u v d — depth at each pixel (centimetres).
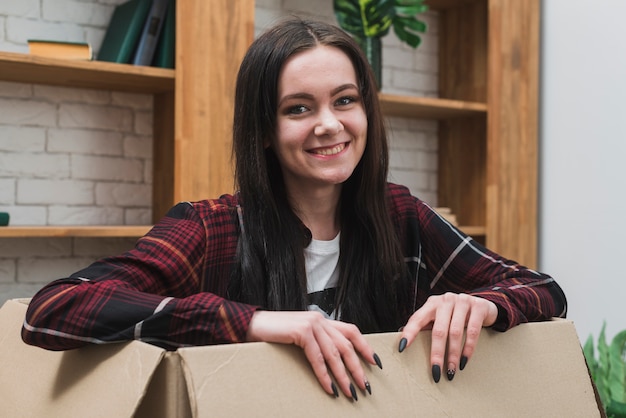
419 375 91
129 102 255
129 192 256
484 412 92
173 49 235
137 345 83
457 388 92
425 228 140
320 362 83
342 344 86
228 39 236
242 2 238
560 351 102
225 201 126
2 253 237
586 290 275
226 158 236
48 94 243
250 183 121
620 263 262
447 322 95
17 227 209
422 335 95
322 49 116
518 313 101
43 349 102
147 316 91
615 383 217
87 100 249
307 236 124
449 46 313
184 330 91
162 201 252
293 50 115
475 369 95
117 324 92
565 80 287
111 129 253
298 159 117
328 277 127
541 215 296
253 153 121
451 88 312
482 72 298
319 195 125
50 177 244
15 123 238
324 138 115
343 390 84
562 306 120
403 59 309
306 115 116
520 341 100
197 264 119
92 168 250
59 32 244
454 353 93
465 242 136
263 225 122
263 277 121
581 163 279
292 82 114
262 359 81
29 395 98
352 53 120
